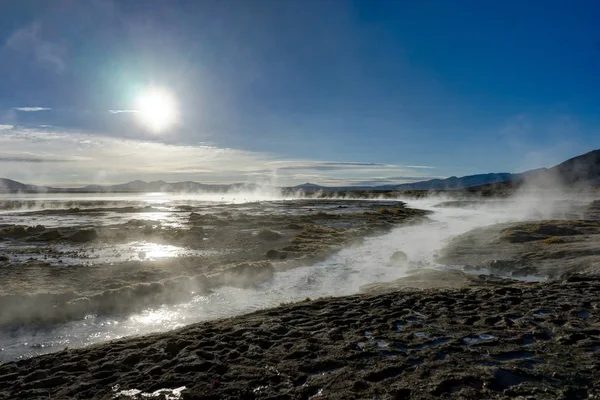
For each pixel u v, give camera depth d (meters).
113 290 17.00
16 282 18.89
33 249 30.02
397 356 9.13
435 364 8.56
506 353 9.12
